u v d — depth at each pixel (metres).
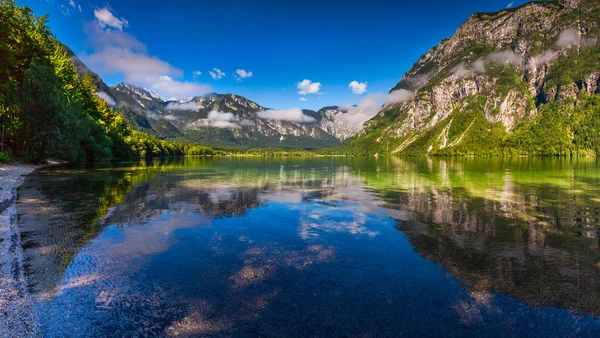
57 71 65.25
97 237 13.29
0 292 8.07
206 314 7.31
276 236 14.10
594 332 6.82
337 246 12.70
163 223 16.16
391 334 6.64
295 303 7.93
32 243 12.20
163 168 61.34
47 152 52.62
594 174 51.88
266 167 76.25
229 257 11.23
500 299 8.30
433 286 9.04
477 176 48.25
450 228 15.74
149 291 8.43
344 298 8.23
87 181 33.16
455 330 6.84
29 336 6.32
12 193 23.05
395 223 16.77
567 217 18.25
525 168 71.38
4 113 47.47
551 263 10.88
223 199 24.39
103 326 6.73
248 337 6.42
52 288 8.46
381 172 58.84
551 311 7.71
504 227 15.92
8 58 41.75
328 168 73.62
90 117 78.00
